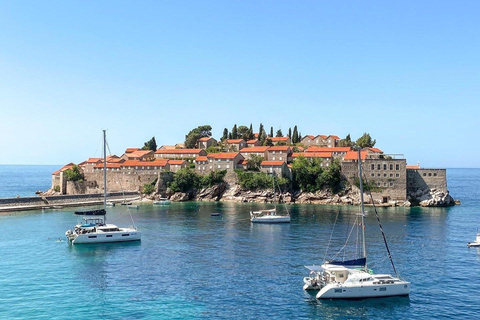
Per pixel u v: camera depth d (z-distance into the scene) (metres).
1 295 58.81
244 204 174.75
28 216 136.38
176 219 131.62
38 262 77.12
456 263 75.19
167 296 58.62
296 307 54.88
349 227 114.56
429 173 173.88
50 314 51.94
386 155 180.38
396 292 58.94
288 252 84.56
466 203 181.38
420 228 111.81
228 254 83.19
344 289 57.72
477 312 53.03
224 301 56.81
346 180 179.62
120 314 52.09
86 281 65.50
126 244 93.25
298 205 171.38
